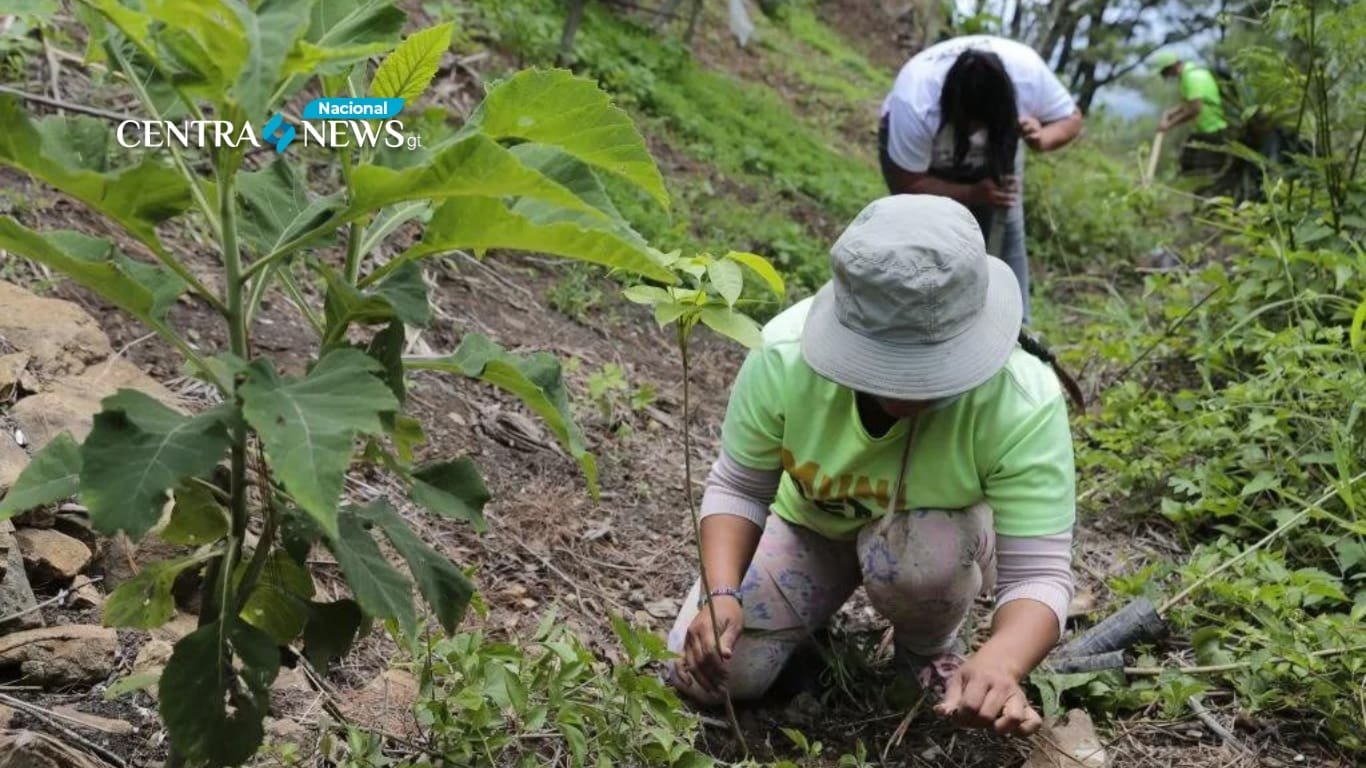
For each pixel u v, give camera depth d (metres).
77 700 2.40
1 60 4.64
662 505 4.06
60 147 1.77
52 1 1.74
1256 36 5.66
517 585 3.35
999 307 2.52
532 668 2.45
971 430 2.63
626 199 6.20
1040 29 11.05
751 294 6.04
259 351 3.97
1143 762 2.92
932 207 2.42
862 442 2.66
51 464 1.79
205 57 1.58
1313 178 4.91
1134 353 4.94
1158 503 4.20
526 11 7.88
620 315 5.51
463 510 1.92
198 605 2.81
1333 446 3.74
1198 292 5.42
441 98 6.48
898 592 2.82
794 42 13.25
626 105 7.86
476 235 1.74
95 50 1.91
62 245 1.82
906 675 3.02
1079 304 7.80
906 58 15.34
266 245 1.90
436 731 2.35
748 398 2.83
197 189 1.74
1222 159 7.98
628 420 4.57
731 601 2.78
